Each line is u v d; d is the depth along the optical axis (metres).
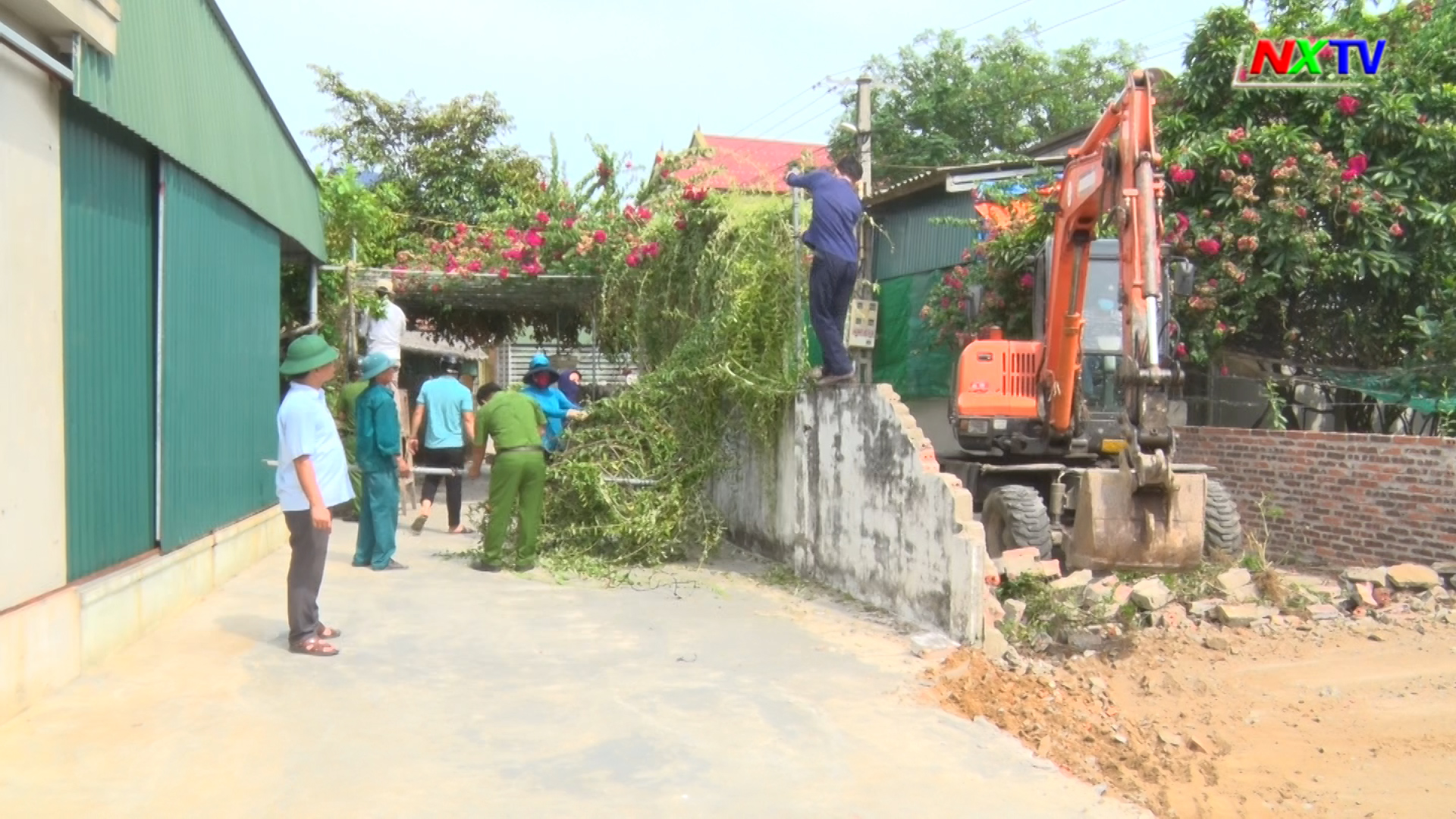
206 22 7.62
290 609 6.48
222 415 8.38
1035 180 14.59
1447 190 12.89
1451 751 5.67
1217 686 6.68
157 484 6.92
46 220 5.36
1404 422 13.12
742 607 8.12
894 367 17.89
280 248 11.62
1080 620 7.63
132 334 6.54
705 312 10.44
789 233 9.83
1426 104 12.83
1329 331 13.60
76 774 4.53
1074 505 10.05
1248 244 12.16
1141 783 5.14
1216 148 12.59
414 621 7.43
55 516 5.53
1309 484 10.95
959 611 6.98
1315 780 5.29
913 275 17.47
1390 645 7.46
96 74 5.63
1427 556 9.74
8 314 5.02
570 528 9.80
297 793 4.43
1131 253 7.89
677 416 10.25
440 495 15.41
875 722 5.54
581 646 6.88
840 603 8.25
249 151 8.98
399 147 22.83
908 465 7.60
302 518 6.39
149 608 6.68
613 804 4.45
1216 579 8.43
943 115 31.83
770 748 5.13
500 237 14.09
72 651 5.65
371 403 9.28
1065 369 9.73
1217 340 12.63
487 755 4.93
